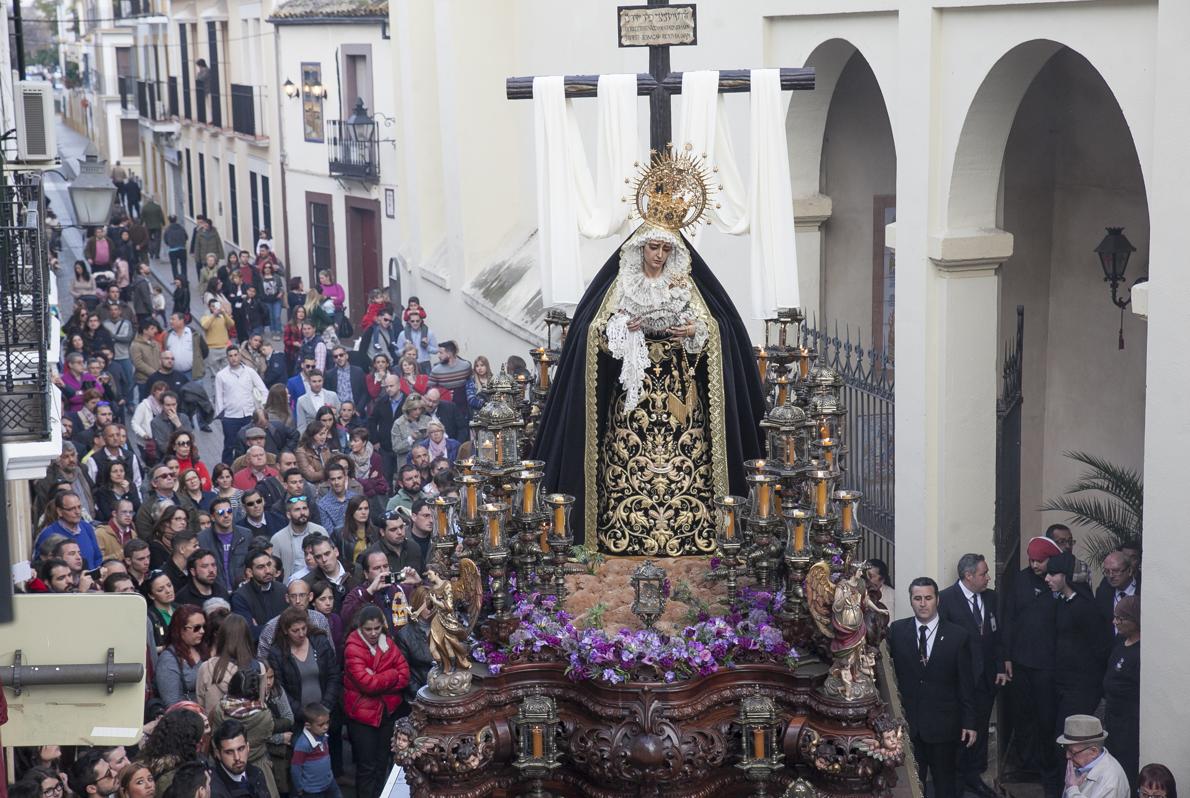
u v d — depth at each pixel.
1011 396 13.16
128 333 24.23
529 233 24.17
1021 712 12.12
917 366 12.79
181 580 12.18
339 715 11.43
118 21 64.44
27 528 15.52
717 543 6.68
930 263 12.58
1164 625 10.09
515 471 6.57
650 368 7.05
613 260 7.18
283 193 39.72
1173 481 9.95
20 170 14.12
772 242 7.31
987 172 12.29
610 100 7.26
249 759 10.30
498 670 6.31
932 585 11.48
